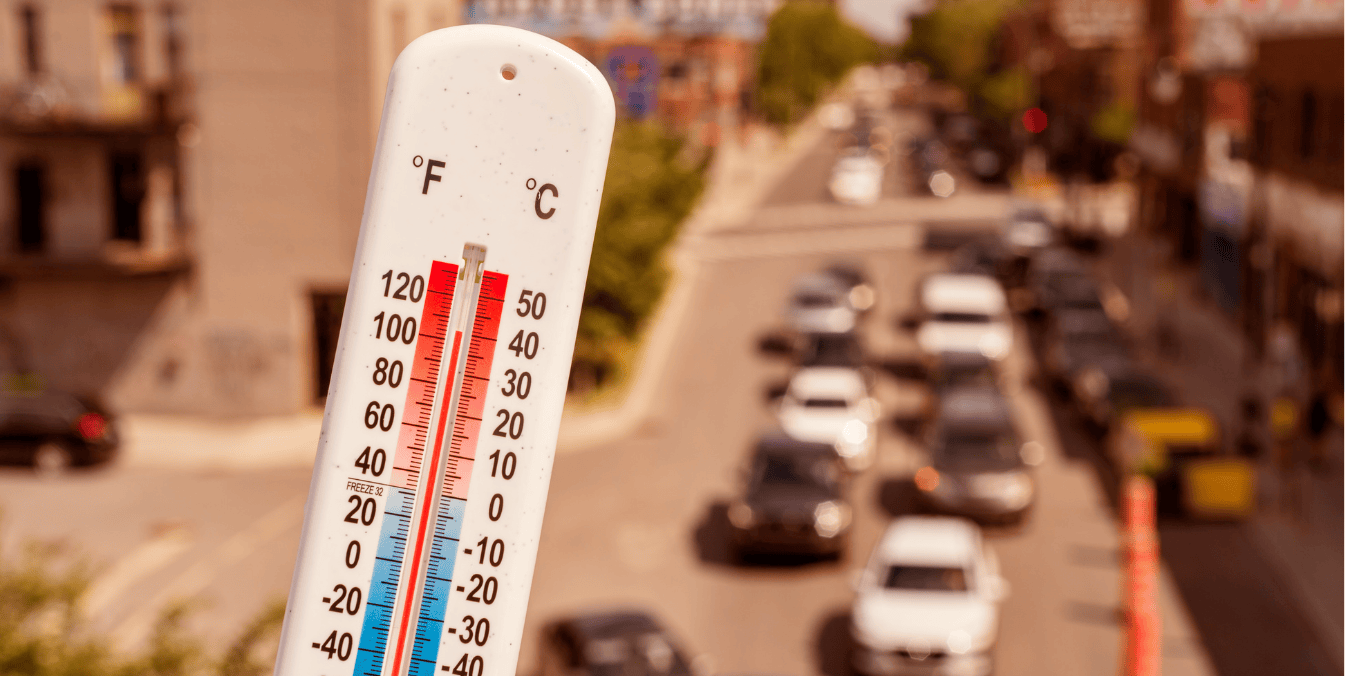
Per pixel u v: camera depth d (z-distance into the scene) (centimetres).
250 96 3631
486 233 230
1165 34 6272
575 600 2327
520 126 229
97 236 3628
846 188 8219
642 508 2873
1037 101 10275
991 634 1923
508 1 8144
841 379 3303
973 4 15438
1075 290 4353
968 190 8612
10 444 3197
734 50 10288
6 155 3588
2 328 3722
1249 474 2597
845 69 17150
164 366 3747
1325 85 3306
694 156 6662
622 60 9412
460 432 233
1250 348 4081
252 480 3186
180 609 1166
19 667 1048
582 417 3638
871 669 1916
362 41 3578
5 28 3566
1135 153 6612
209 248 3703
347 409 231
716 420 3619
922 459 2905
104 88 3591
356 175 3638
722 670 2020
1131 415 2898
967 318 3972
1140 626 1656
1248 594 2238
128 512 2914
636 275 3916
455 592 234
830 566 2488
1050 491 2881
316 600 233
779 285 5584
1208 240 4981
